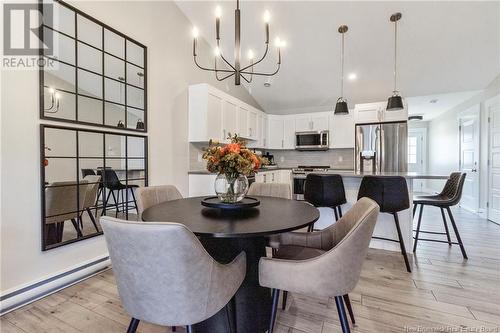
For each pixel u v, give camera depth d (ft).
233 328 4.66
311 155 19.48
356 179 10.18
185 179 11.94
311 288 4.00
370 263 8.36
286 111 20.47
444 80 14.46
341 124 17.51
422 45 11.94
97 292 6.67
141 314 3.45
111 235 3.23
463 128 17.63
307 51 13.35
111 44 8.45
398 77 14.55
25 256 6.25
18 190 6.11
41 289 6.44
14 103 6.04
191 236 3.10
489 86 14.51
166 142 10.82
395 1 9.95
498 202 13.35
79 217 7.55
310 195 9.65
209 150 5.70
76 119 7.41
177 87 11.45
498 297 6.32
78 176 7.51
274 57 13.97
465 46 11.70
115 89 8.61
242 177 5.74
